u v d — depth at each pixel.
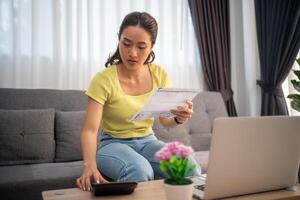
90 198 0.98
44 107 2.14
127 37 1.38
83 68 2.55
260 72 3.15
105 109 1.49
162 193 1.03
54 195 1.02
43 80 2.43
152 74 1.62
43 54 2.43
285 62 2.99
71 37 2.49
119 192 1.01
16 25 2.32
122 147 1.40
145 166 1.28
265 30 3.08
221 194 0.96
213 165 0.91
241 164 0.95
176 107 1.37
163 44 2.85
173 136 2.34
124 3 2.69
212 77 2.98
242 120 0.93
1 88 2.11
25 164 1.92
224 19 3.02
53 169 1.77
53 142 2.03
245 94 3.23
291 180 1.08
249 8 3.17
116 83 1.47
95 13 2.59
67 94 2.26
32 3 2.36
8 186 1.51
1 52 2.30
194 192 1.00
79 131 2.09
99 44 2.60
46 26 2.43
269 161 1.00
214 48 2.97
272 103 3.02
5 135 1.89
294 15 2.94
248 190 1.00
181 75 2.94
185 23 2.95
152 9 2.81
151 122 1.56
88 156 1.25
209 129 2.58
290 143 1.03
